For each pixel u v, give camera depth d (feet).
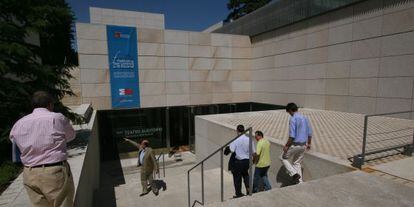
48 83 18.80
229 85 59.82
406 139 21.22
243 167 17.07
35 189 7.37
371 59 36.35
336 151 18.15
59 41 47.93
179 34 53.42
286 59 51.88
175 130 59.41
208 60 56.85
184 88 55.01
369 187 11.93
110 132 52.31
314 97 46.24
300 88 49.06
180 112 59.00
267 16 55.47
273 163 20.38
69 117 20.70
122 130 53.26
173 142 59.52
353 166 14.51
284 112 44.52
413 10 31.01
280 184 19.56
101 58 47.55
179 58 53.88
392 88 33.96
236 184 17.56
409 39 31.65
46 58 19.61
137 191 25.39
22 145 7.11
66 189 7.70
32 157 7.22
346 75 40.19
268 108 59.21
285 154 16.43
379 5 34.88
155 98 52.60
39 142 7.13
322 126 28.84
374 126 28.12
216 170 29.99
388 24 33.91
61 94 20.59
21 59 16.70
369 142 19.90
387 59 34.32
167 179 28.45
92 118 34.60
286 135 24.70
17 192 11.18
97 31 46.78
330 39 42.47
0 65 14.75
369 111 37.19
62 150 7.70
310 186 12.19
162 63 52.49
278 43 53.57
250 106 64.54
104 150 52.19
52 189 7.32
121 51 48.75
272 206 10.45
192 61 55.16
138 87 50.93
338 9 40.68
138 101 51.19
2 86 15.80
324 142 21.07
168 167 47.19
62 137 7.69
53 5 19.70
